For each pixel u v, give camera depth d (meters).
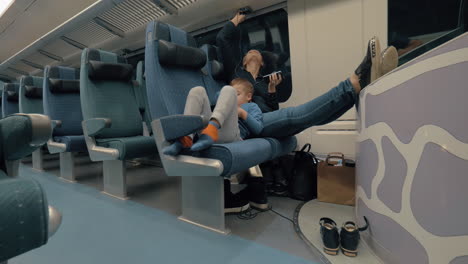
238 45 2.29
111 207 1.66
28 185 0.41
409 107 0.81
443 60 0.68
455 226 0.66
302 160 1.88
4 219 0.36
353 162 1.78
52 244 1.15
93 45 3.56
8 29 3.84
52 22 3.41
